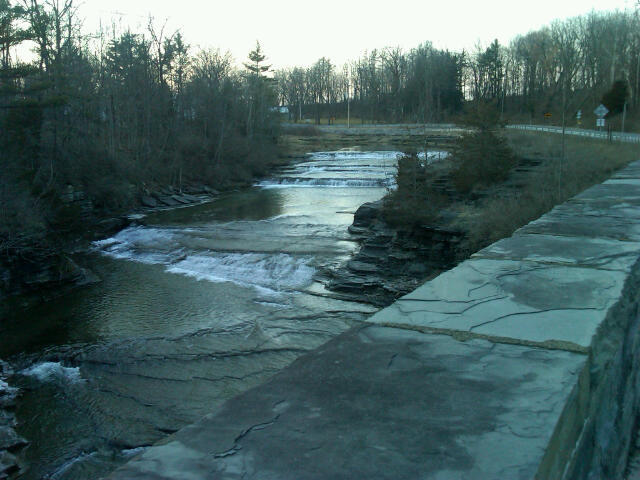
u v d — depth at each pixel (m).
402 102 95.69
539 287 3.63
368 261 23.34
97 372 13.93
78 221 29.56
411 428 1.81
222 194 46.59
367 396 2.06
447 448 1.68
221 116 54.19
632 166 19.83
